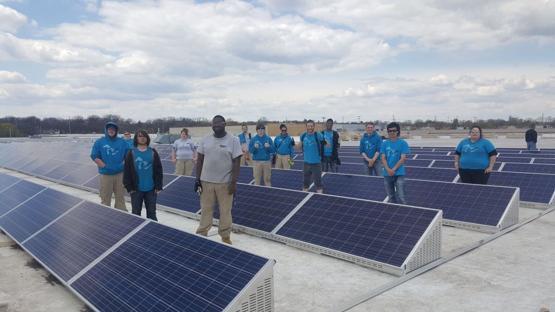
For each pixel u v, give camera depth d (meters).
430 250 6.02
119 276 4.75
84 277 5.06
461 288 5.13
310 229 7.12
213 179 7.02
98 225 6.25
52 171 19.27
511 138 57.31
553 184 10.07
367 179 10.45
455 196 8.70
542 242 6.88
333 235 6.75
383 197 9.50
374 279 5.56
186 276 4.32
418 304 4.73
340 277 5.67
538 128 91.38
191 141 14.38
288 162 14.44
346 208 7.21
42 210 8.09
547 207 9.53
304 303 4.88
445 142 48.62
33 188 9.88
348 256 6.21
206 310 3.77
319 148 10.98
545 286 5.11
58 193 8.59
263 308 4.04
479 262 6.04
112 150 9.03
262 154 12.20
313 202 7.75
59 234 6.65
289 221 7.57
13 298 5.28
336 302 4.88
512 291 4.99
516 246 6.71
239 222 8.21
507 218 7.78
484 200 8.23
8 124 78.81
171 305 3.99
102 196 9.17
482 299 4.80
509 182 10.81
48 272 6.20
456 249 6.75
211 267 4.31
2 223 8.48
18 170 22.91
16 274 6.16
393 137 8.68
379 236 6.29
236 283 3.97
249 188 9.22
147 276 4.54
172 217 9.77
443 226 8.19
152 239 5.20
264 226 7.76
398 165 8.51
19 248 7.51
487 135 63.75
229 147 6.98
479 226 7.73
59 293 5.43
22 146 32.50
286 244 7.20
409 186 9.62
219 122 6.89
